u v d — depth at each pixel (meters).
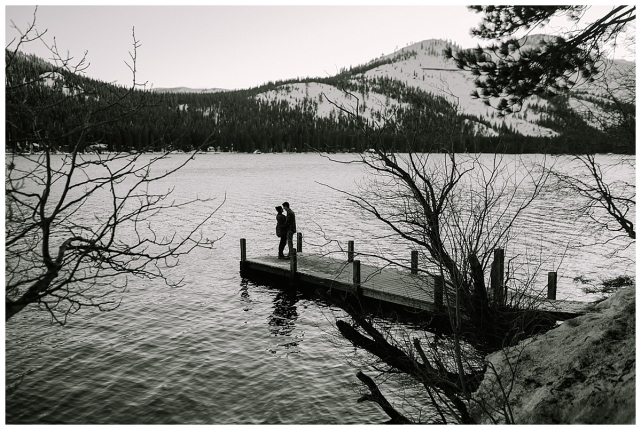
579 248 22.83
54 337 12.24
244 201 44.50
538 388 5.88
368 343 8.24
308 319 14.12
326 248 23.89
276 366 10.88
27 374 10.15
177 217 34.62
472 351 8.40
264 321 13.95
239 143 170.75
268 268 18.23
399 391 9.55
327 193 51.00
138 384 9.90
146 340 12.29
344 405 9.15
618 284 15.01
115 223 4.32
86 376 10.20
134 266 19.69
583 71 7.77
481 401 6.29
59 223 4.57
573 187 11.44
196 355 11.44
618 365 5.43
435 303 10.62
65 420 8.48
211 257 22.31
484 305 8.20
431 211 6.89
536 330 9.05
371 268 17.78
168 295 16.23
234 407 9.10
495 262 9.66
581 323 6.71
